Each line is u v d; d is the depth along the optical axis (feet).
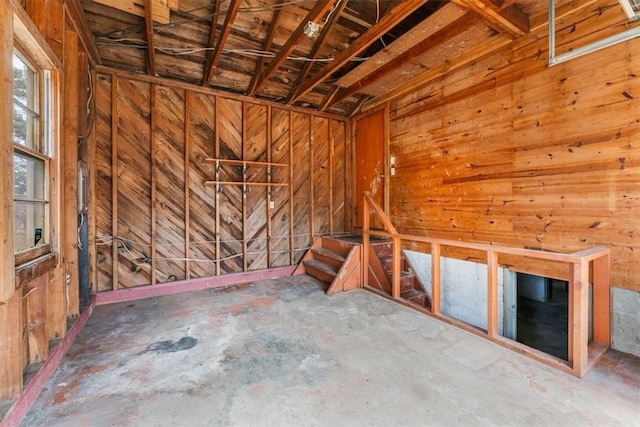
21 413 5.23
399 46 10.75
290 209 16.65
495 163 10.82
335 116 18.10
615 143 7.88
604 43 7.05
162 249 13.21
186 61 12.91
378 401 5.72
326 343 8.18
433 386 6.19
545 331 11.78
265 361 7.25
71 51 8.98
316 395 5.92
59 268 7.60
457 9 8.75
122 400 5.81
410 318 9.95
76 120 9.07
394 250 11.71
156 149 13.01
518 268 10.22
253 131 15.49
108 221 12.15
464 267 11.98
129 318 10.07
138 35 11.19
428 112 13.48
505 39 10.25
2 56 4.56
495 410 5.44
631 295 7.52
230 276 14.40
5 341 5.16
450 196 12.55
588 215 8.41
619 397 5.78
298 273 16.01
